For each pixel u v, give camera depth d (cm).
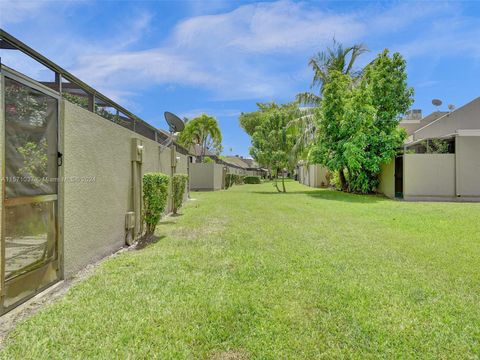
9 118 251
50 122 308
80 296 283
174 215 805
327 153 1484
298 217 767
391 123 1327
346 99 1416
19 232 263
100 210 419
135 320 240
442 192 1218
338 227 629
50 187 307
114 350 202
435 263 385
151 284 312
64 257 329
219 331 225
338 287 307
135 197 562
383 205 1029
